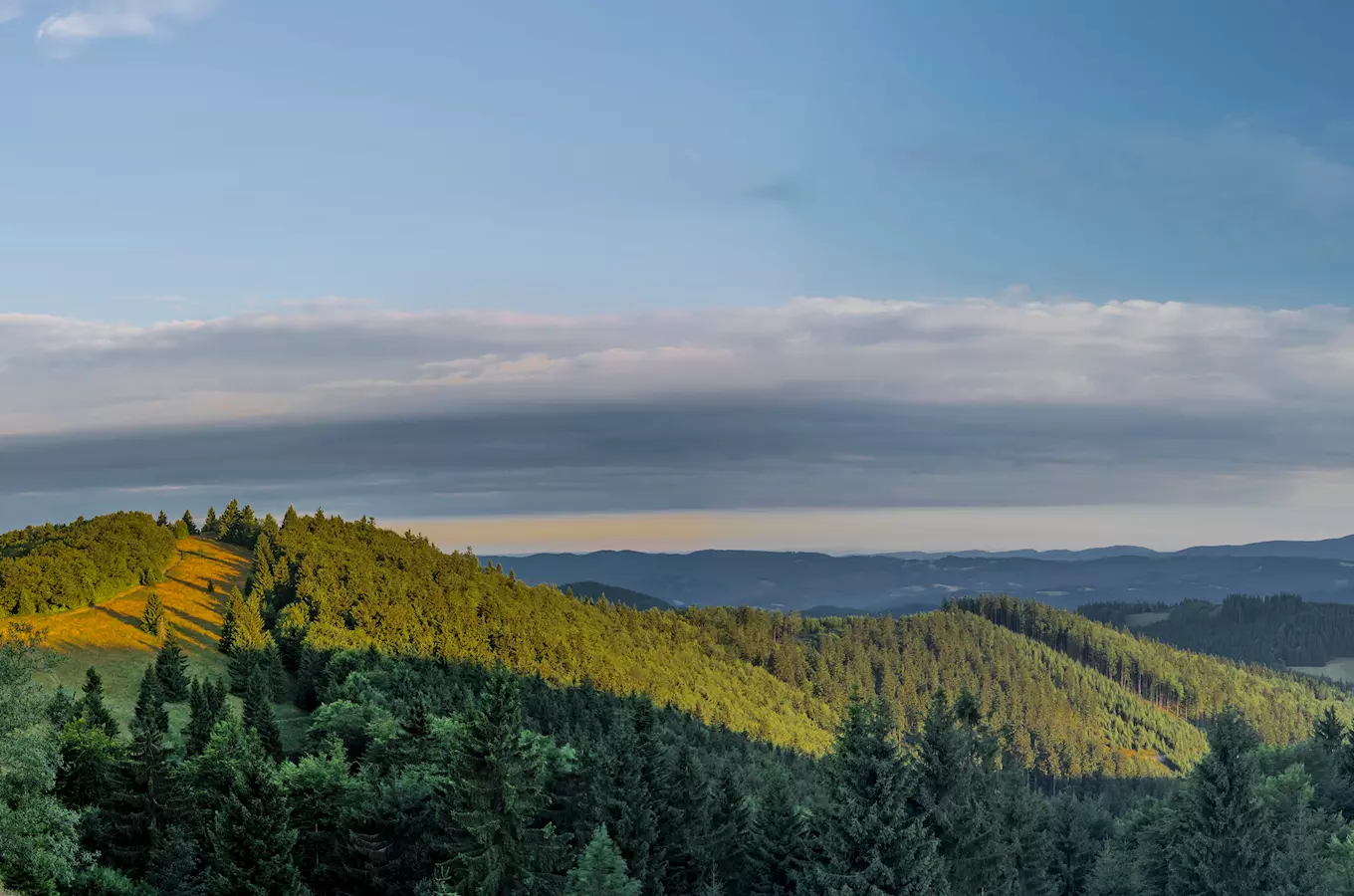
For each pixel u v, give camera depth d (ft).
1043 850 290.97
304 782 221.46
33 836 145.59
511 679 209.67
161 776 213.66
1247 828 224.33
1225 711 233.96
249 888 177.17
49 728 154.81
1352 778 320.91
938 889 176.65
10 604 529.04
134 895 187.42
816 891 179.73
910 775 187.52
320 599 634.43
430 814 212.23
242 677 461.37
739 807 246.88
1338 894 220.64
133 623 552.00
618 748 237.45
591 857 175.22
